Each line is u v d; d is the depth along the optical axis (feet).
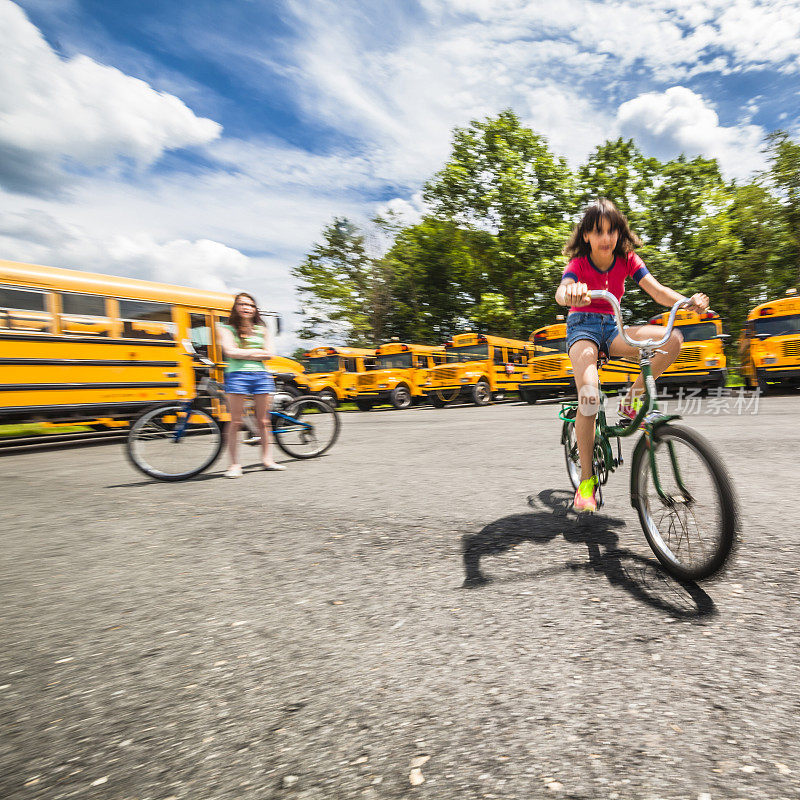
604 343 9.20
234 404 17.12
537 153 97.45
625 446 19.15
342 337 96.37
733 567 7.61
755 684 4.89
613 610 6.50
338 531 10.42
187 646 6.13
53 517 12.66
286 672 5.48
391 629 6.31
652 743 4.17
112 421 30.99
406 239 105.60
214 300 35.47
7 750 4.45
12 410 26.35
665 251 95.96
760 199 89.51
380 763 4.10
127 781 4.03
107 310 30.01
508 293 97.25
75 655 6.02
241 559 9.02
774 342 44.24
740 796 3.62
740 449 17.93
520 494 12.91
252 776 4.03
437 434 28.60
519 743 4.25
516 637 5.97
